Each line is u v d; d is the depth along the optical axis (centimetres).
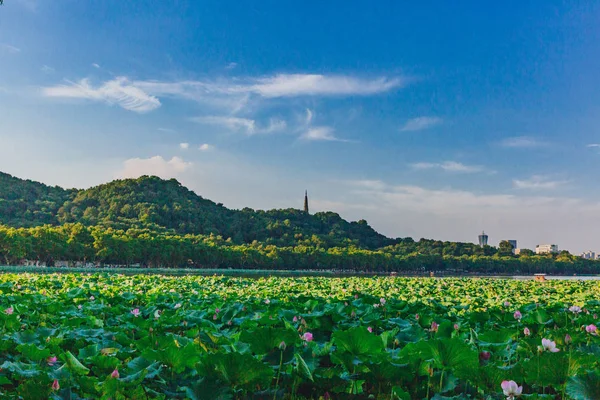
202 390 544
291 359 641
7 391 608
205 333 804
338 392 681
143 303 1481
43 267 10850
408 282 3778
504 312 1150
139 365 623
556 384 586
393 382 674
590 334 877
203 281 3003
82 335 827
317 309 1127
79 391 598
